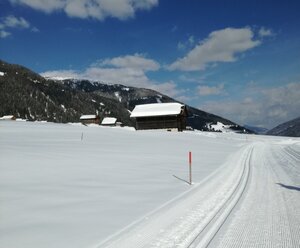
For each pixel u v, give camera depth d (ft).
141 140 119.75
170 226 23.91
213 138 167.73
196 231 22.89
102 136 121.49
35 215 25.58
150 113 223.71
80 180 39.70
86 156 62.69
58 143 85.40
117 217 25.81
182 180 43.96
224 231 22.98
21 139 89.04
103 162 56.39
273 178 46.24
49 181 38.01
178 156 75.72
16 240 20.45
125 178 42.98
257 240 21.26
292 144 131.75
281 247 20.08
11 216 25.16
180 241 20.97
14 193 31.83
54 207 27.91
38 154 59.62
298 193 35.86
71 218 25.18
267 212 28.04
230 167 59.36
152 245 20.22
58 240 20.63
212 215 26.94
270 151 97.19
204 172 52.44
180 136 157.89
